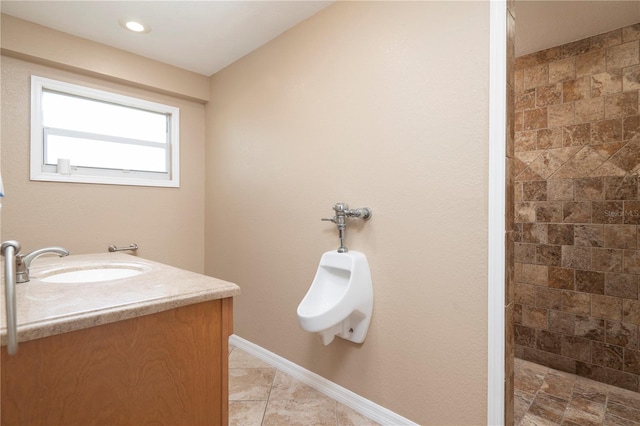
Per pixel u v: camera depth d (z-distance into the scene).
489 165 1.32
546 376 2.27
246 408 1.82
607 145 2.17
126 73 2.47
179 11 1.98
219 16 2.04
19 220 2.13
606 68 2.17
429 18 1.50
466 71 1.39
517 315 2.55
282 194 2.23
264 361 2.37
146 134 2.76
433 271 1.49
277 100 2.27
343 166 1.85
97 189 2.45
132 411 0.95
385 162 1.66
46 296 0.98
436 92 1.48
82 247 2.38
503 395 1.29
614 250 2.15
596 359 2.21
